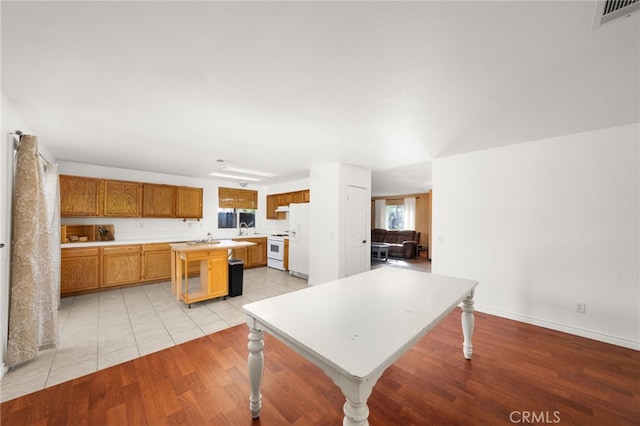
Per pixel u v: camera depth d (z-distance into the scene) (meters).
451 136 2.77
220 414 1.62
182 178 5.54
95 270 4.12
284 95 1.86
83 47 1.34
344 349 1.08
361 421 0.97
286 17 1.13
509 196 3.12
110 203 4.46
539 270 2.92
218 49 1.36
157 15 1.12
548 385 1.90
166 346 2.46
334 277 4.29
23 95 1.87
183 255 3.56
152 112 2.17
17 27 1.18
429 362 2.21
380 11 1.09
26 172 2.09
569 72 1.53
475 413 1.64
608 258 2.53
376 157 3.76
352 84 1.70
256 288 4.52
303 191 5.72
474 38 1.24
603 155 2.54
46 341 2.37
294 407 1.70
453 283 2.16
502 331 2.78
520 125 2.44
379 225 9.45
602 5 1.04
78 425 1.52
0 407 1.65
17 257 2.05
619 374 2.02
